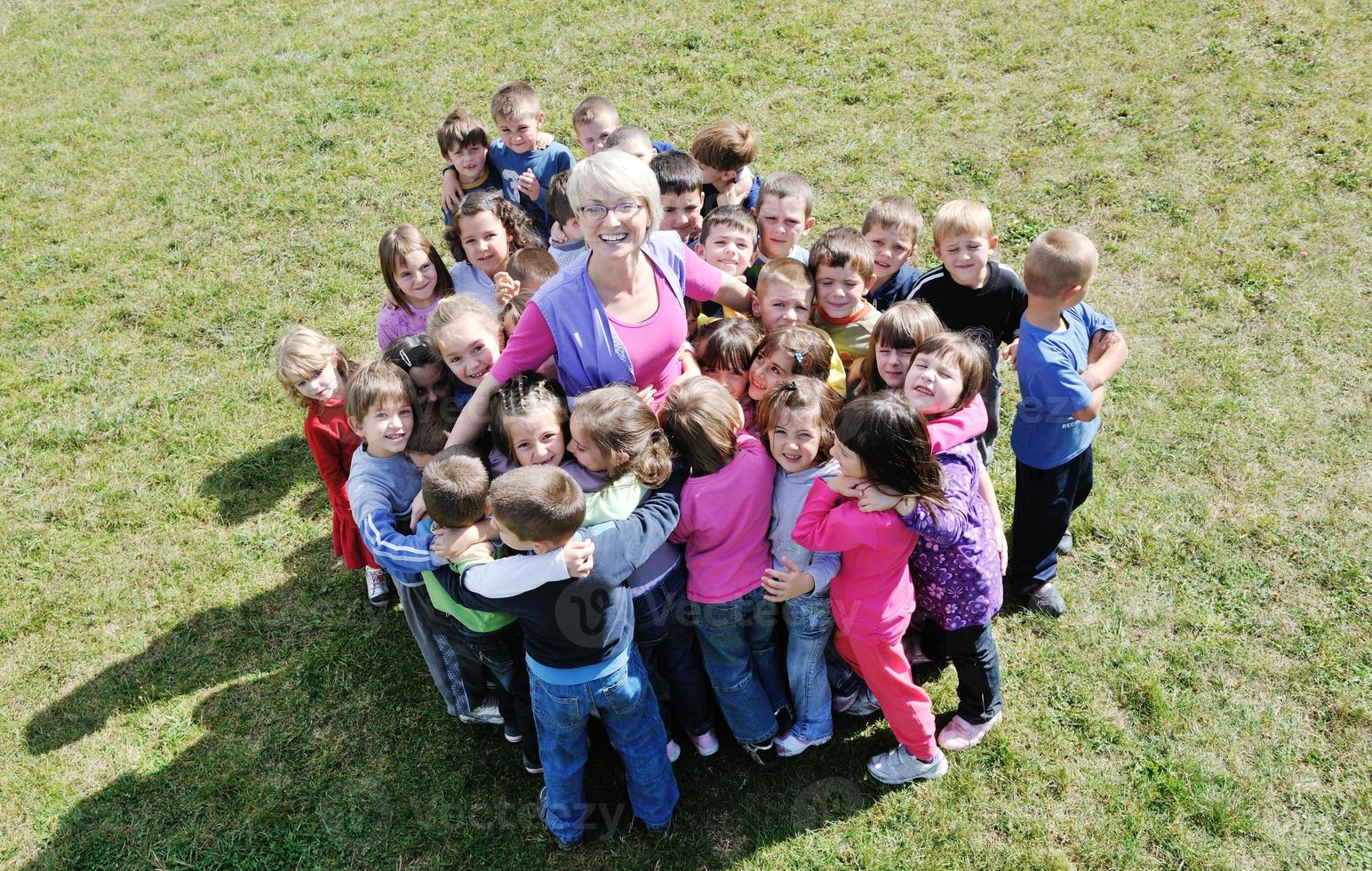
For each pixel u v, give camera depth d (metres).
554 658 2.97
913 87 7.52
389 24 9.05
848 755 3.70
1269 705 3.74
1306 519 4.40
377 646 4.25
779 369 3.43
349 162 7.32
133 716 4.01
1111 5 8.17
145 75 8.64
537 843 3.50
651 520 3.02
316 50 8.76
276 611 4.45
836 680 3.70
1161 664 3.93
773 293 3.70
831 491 3.13
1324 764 3.54
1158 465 4.72
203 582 4.58
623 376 3.25
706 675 3.62
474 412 3.27
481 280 4.73
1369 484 4.51
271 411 5.48
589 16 8.77
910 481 2.90
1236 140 6.64
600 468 3.06
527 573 2.82
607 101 5.68
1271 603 4.11
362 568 4.56
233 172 7.29
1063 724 3.74
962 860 3.35
